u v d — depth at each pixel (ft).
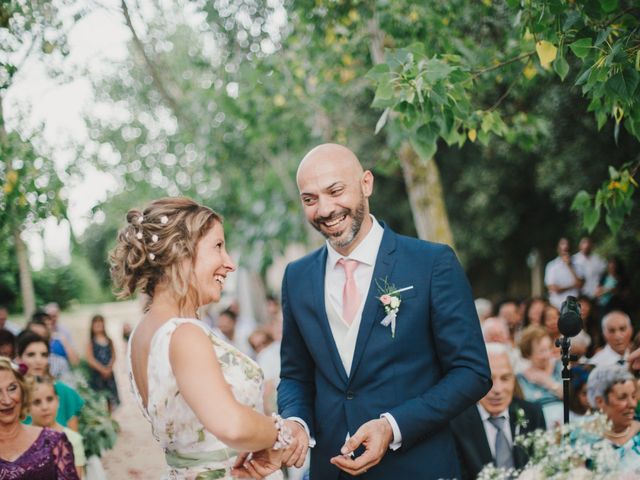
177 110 27.17
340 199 8.44
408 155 20.54
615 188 10.79
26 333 12.80
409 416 7.97
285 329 9.47
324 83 22.74
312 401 9.26
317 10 16.56
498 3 14.48
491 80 13.07
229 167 30.83
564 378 8.26
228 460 6.82
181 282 6.78
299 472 13.88
